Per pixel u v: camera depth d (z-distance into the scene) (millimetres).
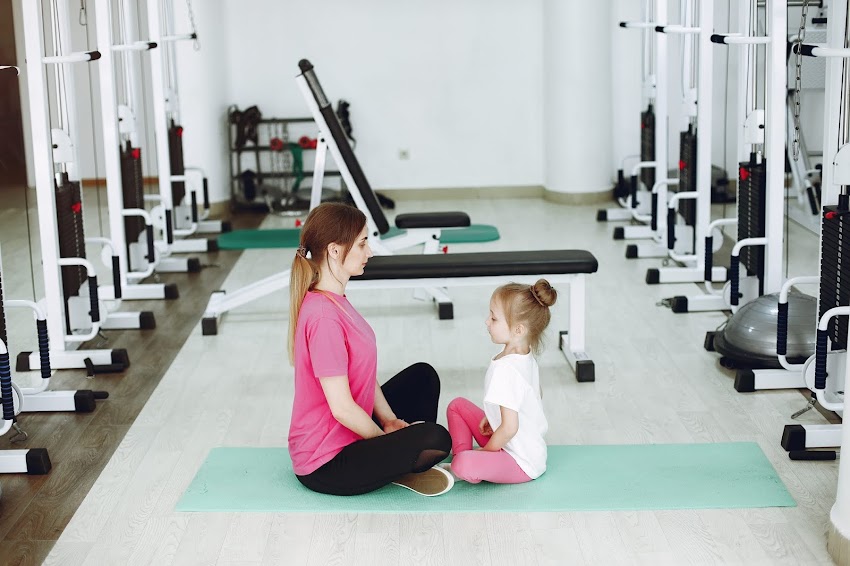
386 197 8461
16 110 4953
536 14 8336
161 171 6051
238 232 7430
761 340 4117
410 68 8430
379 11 8336
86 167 8047
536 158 8586
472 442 3539
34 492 3289
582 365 4207
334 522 3039
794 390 4047
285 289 5793
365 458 3064
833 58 3559
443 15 8344
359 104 8492
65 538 2986
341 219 3029
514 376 3158
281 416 3914
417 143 8570
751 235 4758
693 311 5191
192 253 6797
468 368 4438
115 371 4426
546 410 3920
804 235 6656
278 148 8172
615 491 3193
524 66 8422
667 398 4016
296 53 8367
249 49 8344
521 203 8398
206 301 5613
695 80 5957
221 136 8148
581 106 8047
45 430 3801
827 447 3463
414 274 4234
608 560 2812
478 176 8625
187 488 3295
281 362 4555
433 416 3434
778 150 4230
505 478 3223
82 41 7492
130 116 5434
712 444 3543
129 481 3361
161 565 2826
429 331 4973
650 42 6973
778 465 3387
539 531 2967
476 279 4324
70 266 4547
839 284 3615
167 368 4484
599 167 8188
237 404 4047
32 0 3979
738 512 3062
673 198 5727
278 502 3160
